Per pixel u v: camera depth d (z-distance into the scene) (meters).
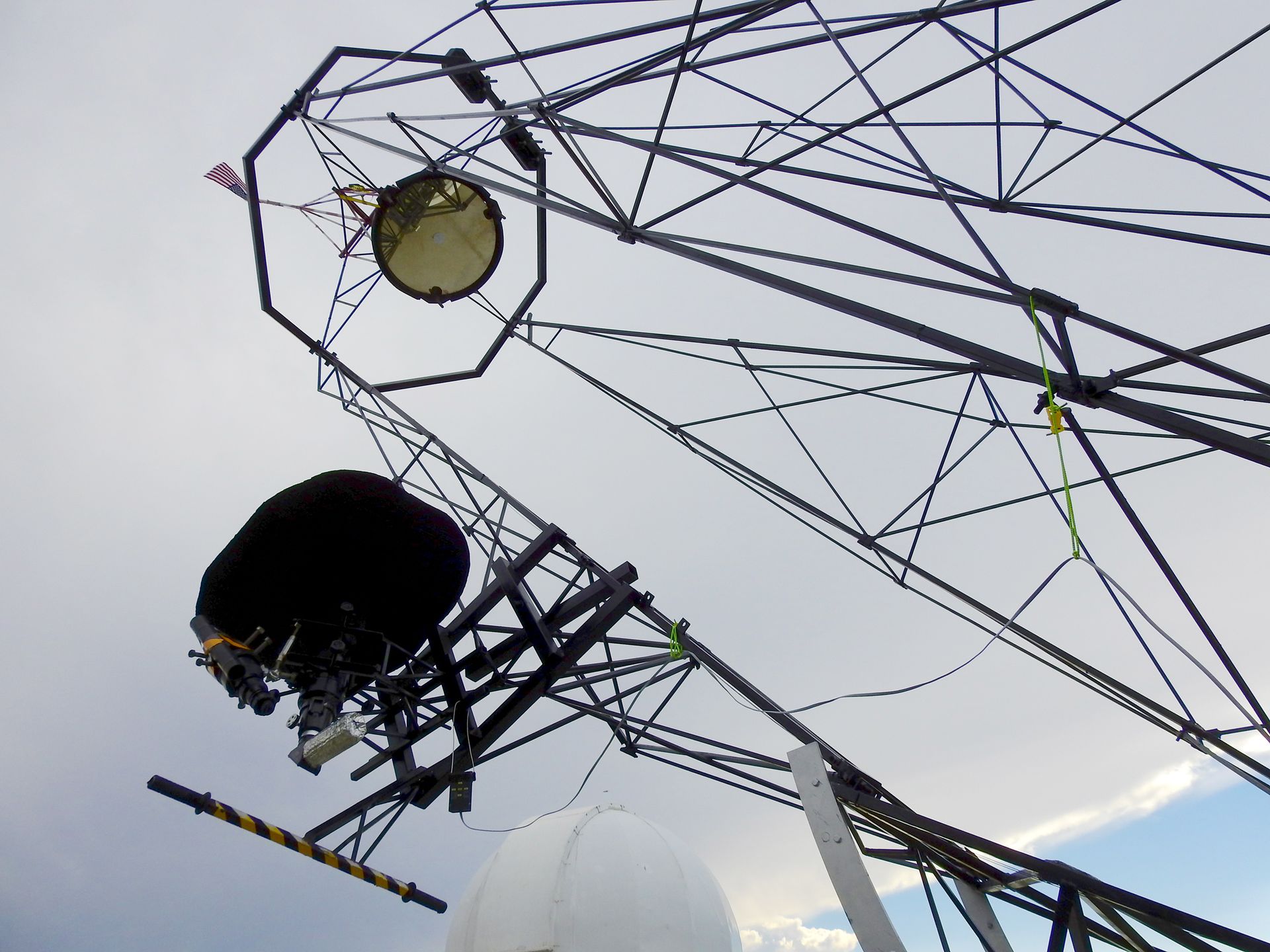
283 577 10.77
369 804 11.13
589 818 14.81
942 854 10.98
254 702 9.77
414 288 12.50
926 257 7.24
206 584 10.74
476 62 9.02
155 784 8.95
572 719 11.51
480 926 13.83
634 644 11.60
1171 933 9.09
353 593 10.98
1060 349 7.03
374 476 10.84
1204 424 6.71
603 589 11.61
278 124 10.91
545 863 14.11
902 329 7.56
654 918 13.62
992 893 10.72
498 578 11.70
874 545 10.18
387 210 11.92
